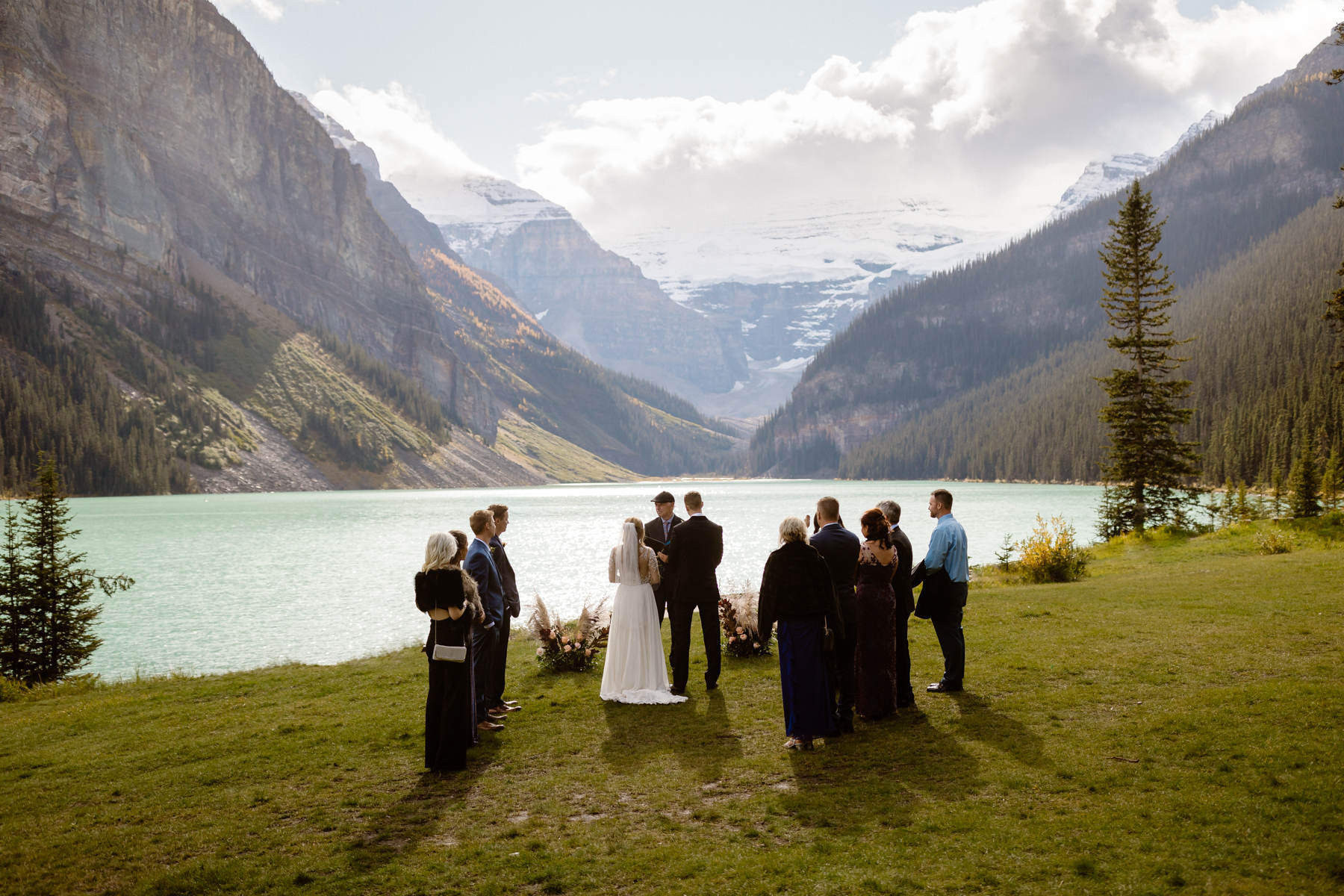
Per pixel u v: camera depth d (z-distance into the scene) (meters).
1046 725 10.02
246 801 9.04
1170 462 44.72
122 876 7.38
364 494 196.12
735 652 15.67
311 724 12.21
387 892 6.81
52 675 22.83
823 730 9.74
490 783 9.28
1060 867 6.49
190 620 33.44
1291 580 20.53
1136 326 46.66
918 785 8.39
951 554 11.72
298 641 29.39
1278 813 7.09
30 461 145.62
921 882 6.38
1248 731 9.05
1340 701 9.77
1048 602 19.77
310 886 6.97
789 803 8.15
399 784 9.39
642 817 8.09
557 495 198.12
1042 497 145.88
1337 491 64.56
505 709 12.38
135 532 80.81
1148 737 9.23
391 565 53.47
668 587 13.14
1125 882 6.20
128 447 172.12
